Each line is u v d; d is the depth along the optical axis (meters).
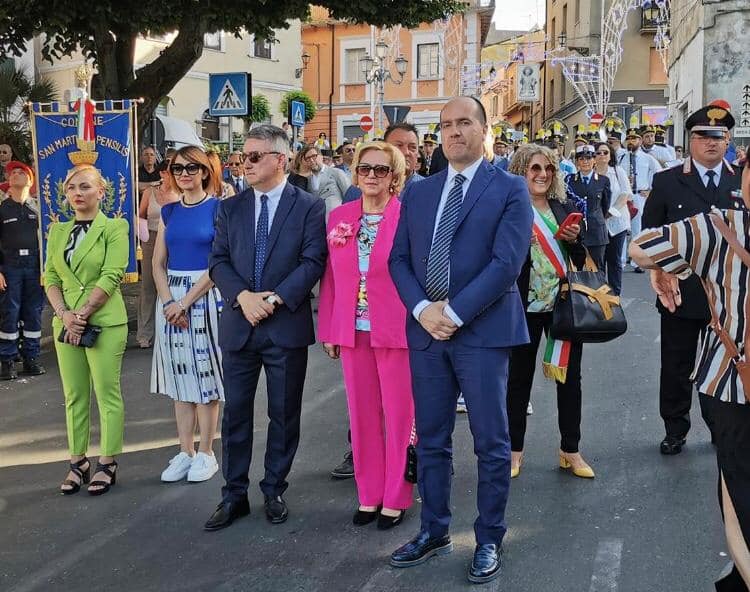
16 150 14.69
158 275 5.21
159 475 5.31
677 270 2.87
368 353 4.39
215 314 5.12
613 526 4.32
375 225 4.39
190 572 3.96
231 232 4.49
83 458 5.12
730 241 2.71
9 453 5.84
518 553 4.04
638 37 31.11
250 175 4.41
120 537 4.38
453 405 3.93
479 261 3.75
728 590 3.00
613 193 10.25
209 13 11.59
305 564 4.00
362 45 39.22
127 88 12.54
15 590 3.84
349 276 4.39
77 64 25.25
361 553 4.11
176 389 5.15
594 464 5.24
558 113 37.31
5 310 7.91
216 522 4.43
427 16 13.44
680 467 5.14
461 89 37.16
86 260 4.93
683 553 4.00
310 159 8.64
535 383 7.30
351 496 4.86
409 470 4.30
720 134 5.11
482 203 3.76
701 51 20.44
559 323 4.79
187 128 19.36
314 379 7.68
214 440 6.02
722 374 2.76
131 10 10.84
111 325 4.96
